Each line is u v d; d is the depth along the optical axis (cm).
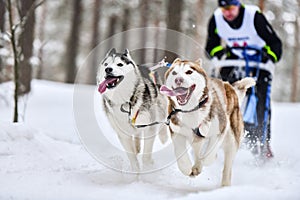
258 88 925
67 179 642
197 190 621
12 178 635
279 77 4228
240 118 700
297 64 4022
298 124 1698
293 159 924
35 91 2322
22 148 774
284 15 2983
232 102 685
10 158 731
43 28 3834
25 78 1855
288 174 762
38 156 768
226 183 648
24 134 808
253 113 895
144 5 3027
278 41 938
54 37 4016
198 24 2919
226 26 952
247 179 720
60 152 833
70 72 3556
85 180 642
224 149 670
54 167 724
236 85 737
